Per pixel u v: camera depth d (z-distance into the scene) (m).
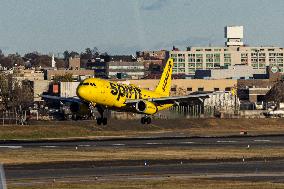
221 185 196.00
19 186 195.50
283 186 193.75
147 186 194.50
